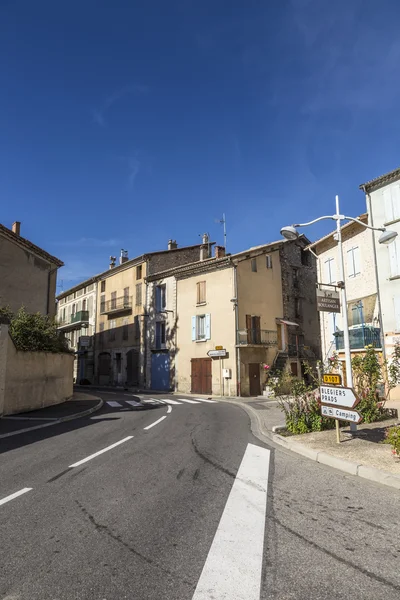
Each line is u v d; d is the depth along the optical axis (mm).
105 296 40750
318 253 23484
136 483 5438
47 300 23578
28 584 2877
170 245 38500
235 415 13875
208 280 28766
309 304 33188
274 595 2760
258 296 28422
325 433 8891
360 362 10992
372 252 19172
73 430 10258
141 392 29906
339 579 2973
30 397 14703
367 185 19125
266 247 29359
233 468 6270
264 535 3748
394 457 6434
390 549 3465
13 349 13703
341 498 4832
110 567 3133
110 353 38812
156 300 33344
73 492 5039
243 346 25781
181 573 3047
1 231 19750
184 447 7965
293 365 29219
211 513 4312
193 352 28953
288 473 5984
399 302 17562
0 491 5105
